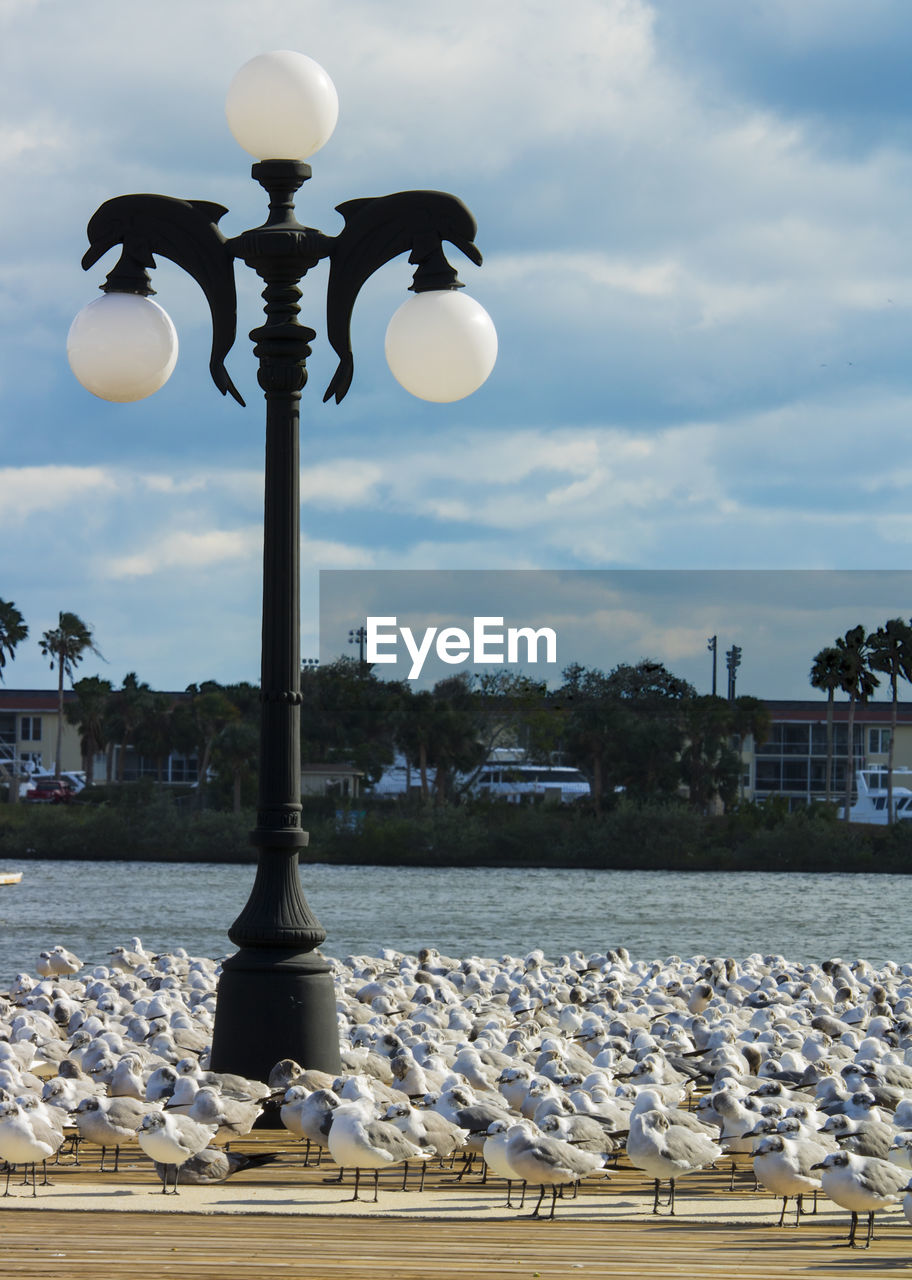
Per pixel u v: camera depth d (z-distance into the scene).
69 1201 13.91
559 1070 18.94
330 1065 17.14
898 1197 12.70
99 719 124.12
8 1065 18.09
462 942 52.06
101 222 17.72
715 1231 13.09
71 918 57.66
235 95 17.39
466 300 17.28
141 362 17.53
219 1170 14.72
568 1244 12.43
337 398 17.47
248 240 17.38
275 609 17.44
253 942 17.12
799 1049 21.25
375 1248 12.16
